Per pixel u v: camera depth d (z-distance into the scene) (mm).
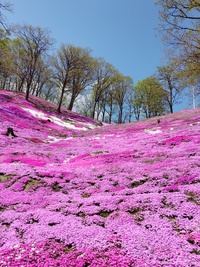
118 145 23703
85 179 12797
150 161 14797
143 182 11406
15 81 77562
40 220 8133
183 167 12023
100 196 9992
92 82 68750
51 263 5641
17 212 8953
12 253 6129
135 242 6211
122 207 8539
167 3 24234
